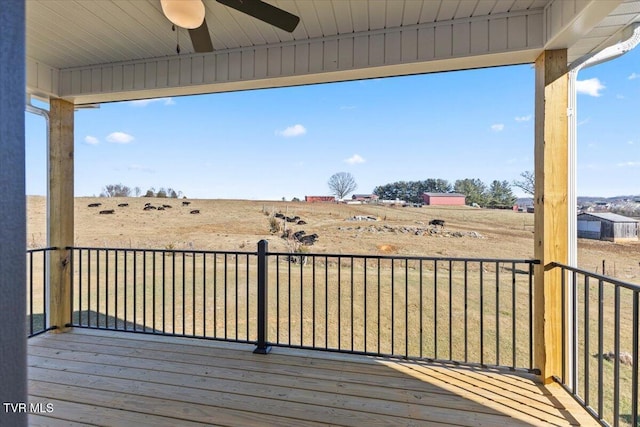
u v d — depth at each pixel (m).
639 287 1.73
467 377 2.61
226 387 2.46
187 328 4.99
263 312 3.06
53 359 2.93
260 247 3.07
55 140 3.67
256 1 1.89
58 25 2.74
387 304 4.82
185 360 2.90
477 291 4.92
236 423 2.05
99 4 2.44
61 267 3.65
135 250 3.50
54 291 3.64
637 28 2.25
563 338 2.51
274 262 6.07
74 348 3.17
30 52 3.22
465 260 2.78
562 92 2.52
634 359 1.77
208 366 2.79
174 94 3.53
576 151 2.63
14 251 0.46
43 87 3.46
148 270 6.38
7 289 0.46
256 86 3.28
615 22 2.21
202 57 3.23
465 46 2.65
